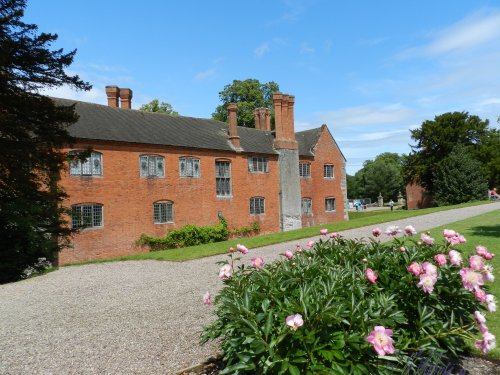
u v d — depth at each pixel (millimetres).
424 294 3980
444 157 46062
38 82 14508
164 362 4949
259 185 30641
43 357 5430
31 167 14219
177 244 24625
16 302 9266
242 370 3455
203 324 6430
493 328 4938
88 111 24750
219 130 31391
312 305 3277
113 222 22297
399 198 77250
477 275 3600
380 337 2826
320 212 35562
